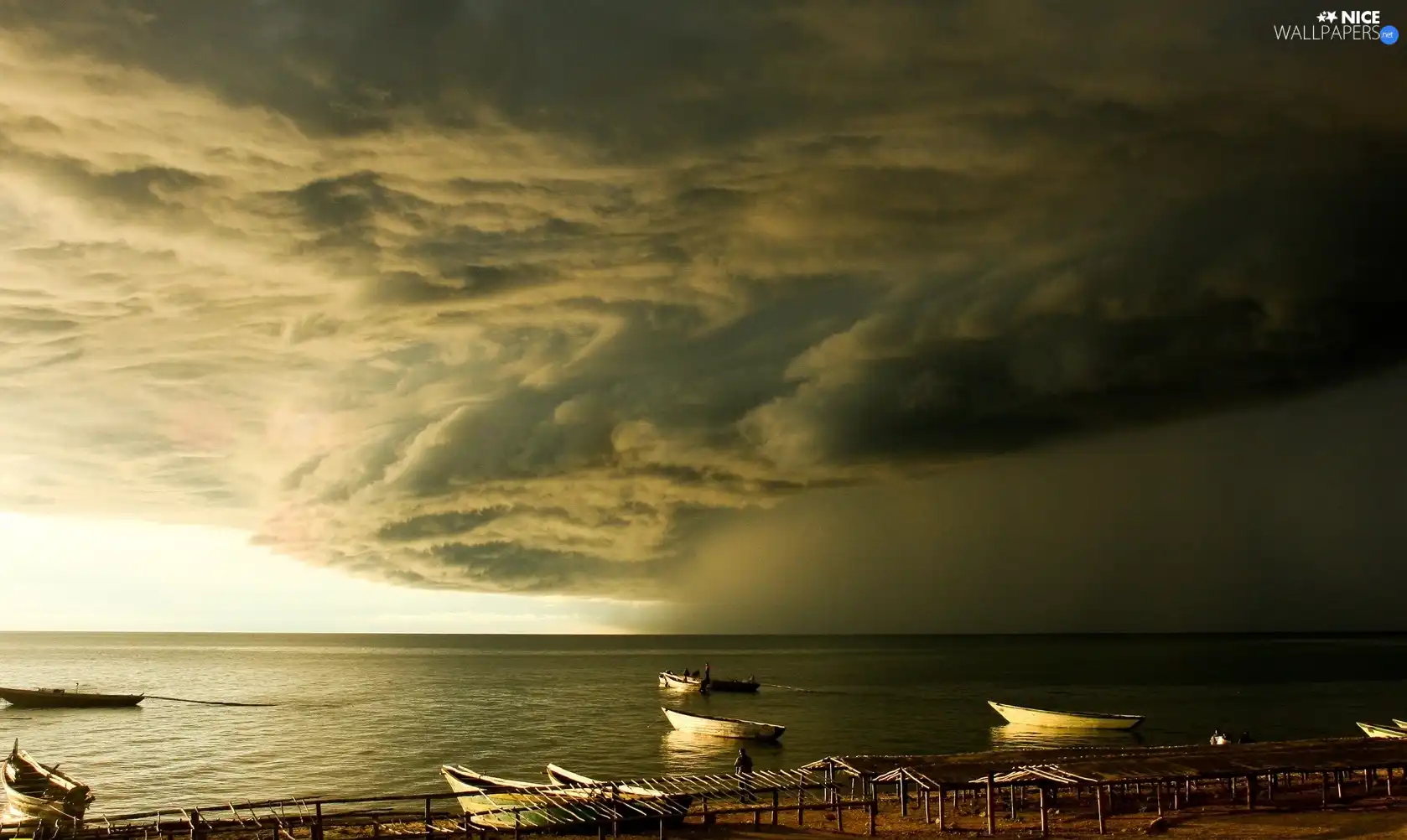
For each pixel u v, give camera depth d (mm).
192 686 159625
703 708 113062
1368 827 36156
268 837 37844
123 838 36719
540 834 37938
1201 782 46625
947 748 75500
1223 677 158000
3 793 51875
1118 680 154625
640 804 38562
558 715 105688
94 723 98438
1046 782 37969
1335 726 85188
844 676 179625
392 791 57344
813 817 41969
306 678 181625
